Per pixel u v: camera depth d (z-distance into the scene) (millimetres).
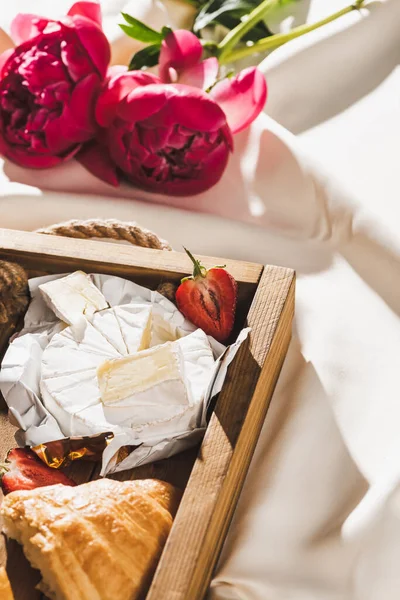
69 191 924
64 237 807
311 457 802
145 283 805
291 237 905
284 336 814
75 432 753
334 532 771
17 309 805
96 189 925
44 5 1024
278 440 809
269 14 1008
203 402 746
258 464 805
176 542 689
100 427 747
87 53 868
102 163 920
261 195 923
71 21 866
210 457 717
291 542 773
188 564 683
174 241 894
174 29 990
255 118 907
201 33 985
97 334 779
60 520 694
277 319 766
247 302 795
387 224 890
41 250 800
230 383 744
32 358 777
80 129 891
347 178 932
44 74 869
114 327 781
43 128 888
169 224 896
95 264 799
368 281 883
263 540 773
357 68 979
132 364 752
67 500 704
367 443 806
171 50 887
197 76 893
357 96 977
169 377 746
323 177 908
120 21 993
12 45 977
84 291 791
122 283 800
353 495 789
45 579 691
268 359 760
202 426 753
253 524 776
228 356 745
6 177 925
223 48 952
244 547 769
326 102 979
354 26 967
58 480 747
